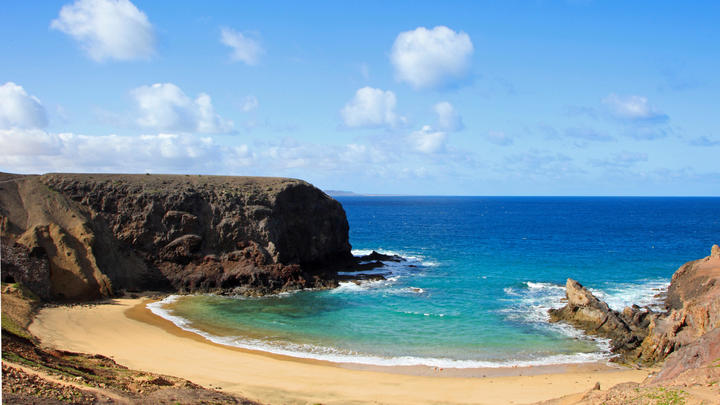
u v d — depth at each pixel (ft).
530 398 87.20
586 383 95.35
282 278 185.98
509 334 127.44
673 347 107.14
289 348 115.96
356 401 85.05
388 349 115.85
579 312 136.67
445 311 149.89
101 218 184.34
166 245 186.09
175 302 160.97
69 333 115.24
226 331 128.98
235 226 195.42
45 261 152.66
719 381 61.82
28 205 171.12
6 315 110.93
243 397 82.53
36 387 59.52
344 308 154.10
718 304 101.04
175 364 100.83
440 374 100.73
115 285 167.63
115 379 77.56
